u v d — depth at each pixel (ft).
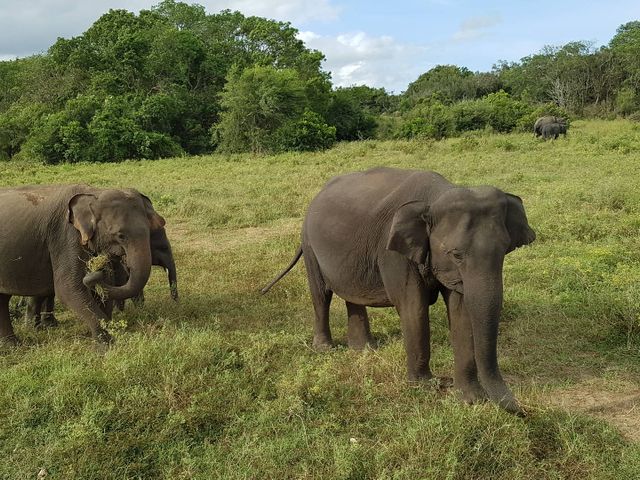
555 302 19.15
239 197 44.62
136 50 128.88
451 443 10.79
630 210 30.35
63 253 17.48
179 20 158.20
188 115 128.67
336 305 21.29
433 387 13.73
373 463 10.87
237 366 15.16
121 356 14.40
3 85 161.38
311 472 10.91
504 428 11.13
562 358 15.56
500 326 18.03
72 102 104.83
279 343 16.69
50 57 134.82
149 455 11.43
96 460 11.12
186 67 131.85
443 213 11.69
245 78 106.01
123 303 20.95
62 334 19.15
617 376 14.46
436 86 220.43
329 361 15.10
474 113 124.16
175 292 22.22
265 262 26.89
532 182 43.73
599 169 48.24
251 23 155.12
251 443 11.73
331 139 106.93
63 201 17.84
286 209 39.06
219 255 28.68
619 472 10.55
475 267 11.07
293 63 148.97
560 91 176.14
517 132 118.62
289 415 12.79
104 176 67.36
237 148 105.91
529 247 25.53
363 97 217.36
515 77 194.29
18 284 17.87
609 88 171.12
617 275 19.79
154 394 12.99
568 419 12.00
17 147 115.65
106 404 12.45
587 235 26.53
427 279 13.08
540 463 10.80
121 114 110.42
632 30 229.25
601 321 17.06
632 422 12.41
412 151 76.28
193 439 12.09
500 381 11.50
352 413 12.87
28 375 14.10
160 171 72.18
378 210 14.21
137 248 17.01
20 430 12.19
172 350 14.66
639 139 73.15
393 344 16.07
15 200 18.16
